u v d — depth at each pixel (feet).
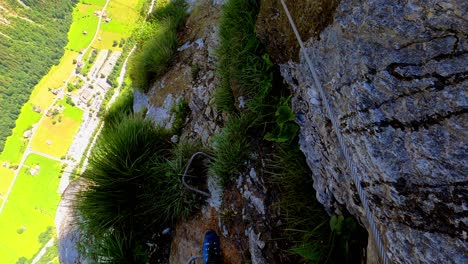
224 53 15.06
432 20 5.50
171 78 20.49
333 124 7.00
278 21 10.27
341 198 8.07
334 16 7.63
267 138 11.18
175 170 14.28
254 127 12.42
